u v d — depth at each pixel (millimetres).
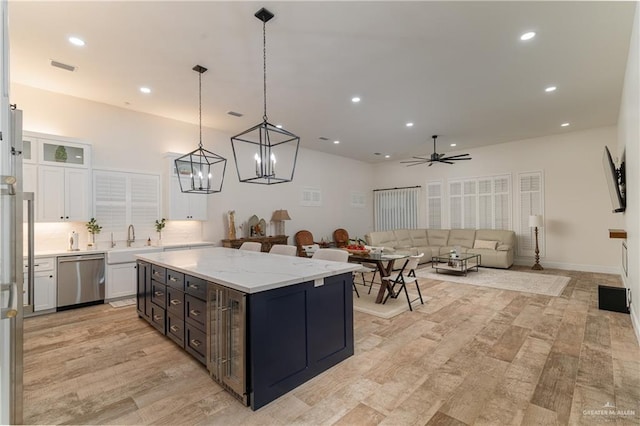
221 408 1938
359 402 1989
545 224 6840
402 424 1771
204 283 2383
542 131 6367
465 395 2059
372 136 6652
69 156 4223
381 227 9812
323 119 5449
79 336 3121
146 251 4656
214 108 4910
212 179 6070
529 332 3160
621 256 5867
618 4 2496
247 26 2770
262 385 1953
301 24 2742
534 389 2119
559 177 6660
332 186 8695
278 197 7340
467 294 4680
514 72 3680
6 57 1342
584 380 2223
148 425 1787
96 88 4141
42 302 3795
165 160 5359
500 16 2645
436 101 4602
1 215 1324
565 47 3137
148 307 3393
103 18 2639
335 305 2508
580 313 3738
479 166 7836
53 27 2758
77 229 4453
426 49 3168
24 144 3861
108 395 2092
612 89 4180
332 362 2453
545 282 5402
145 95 4371
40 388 2178
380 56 3301
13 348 1715
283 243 6762
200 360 2473
